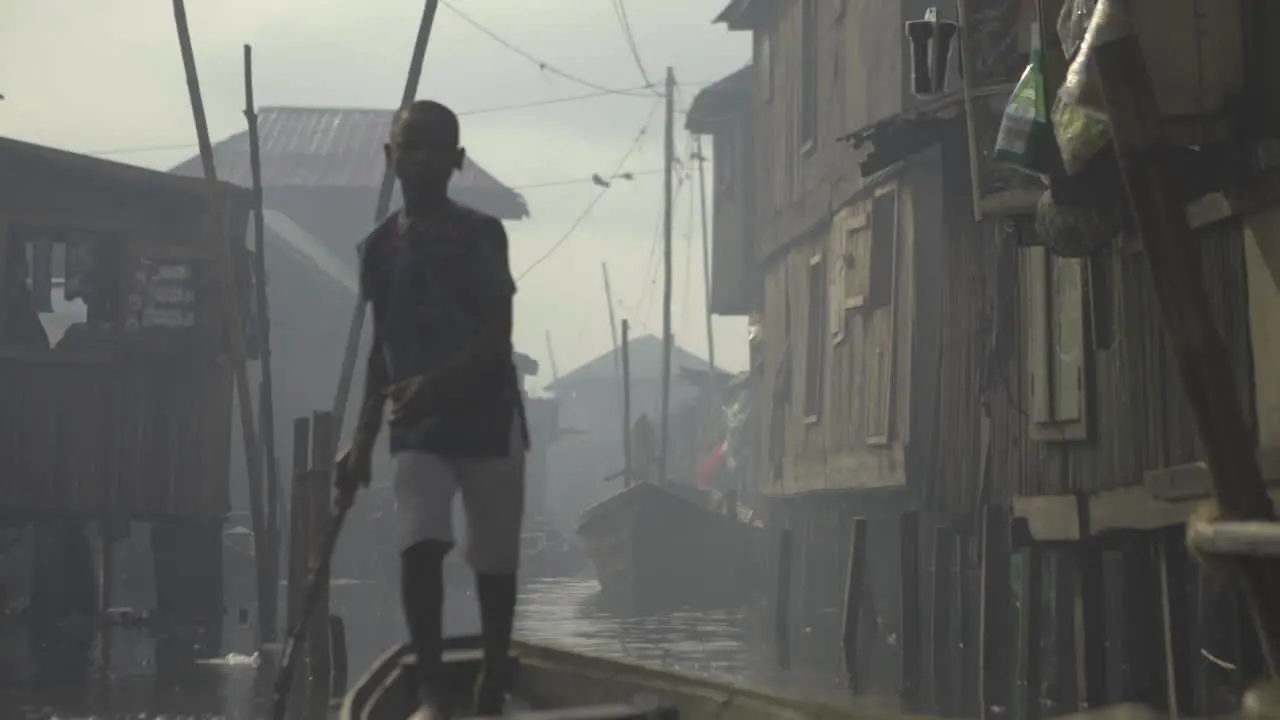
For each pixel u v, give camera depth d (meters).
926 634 25.89
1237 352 13.73
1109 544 17.08
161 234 28.69
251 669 20.83
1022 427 19.92
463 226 7.00
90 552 28.20
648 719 6.82
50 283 28.55
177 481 28.34
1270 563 7.96
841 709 5.84
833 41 33.34
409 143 6.96
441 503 6.88
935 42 21.45
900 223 27.91
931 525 25.86
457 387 6.82
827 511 35.09
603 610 38.16
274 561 24.33
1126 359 16.17
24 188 27.47
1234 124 12.80
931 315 26.95
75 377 27.55
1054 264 18.33
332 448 19.44
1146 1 12.75
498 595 7.11
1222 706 14.75
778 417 39.16
